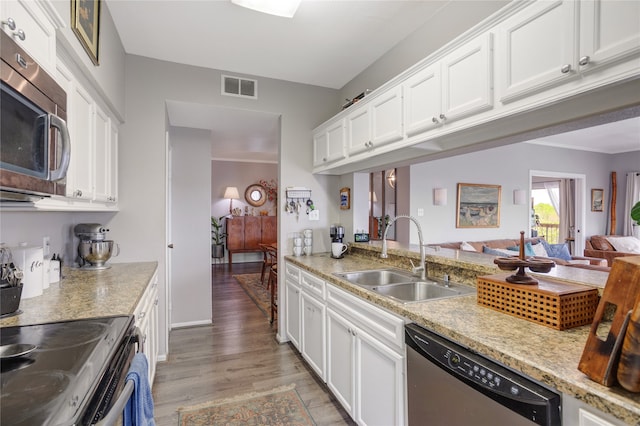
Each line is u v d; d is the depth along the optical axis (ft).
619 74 3.32
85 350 3.37
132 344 4.08
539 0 4.02
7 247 4.99
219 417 6.57
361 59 9.14
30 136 3.18
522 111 4.28
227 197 25.04
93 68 5.78
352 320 6.19
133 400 3.44
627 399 2.36
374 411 5.44
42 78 3.41
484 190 17.33
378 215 17.11
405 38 8.01
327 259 9.55
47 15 3.83
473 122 4.97
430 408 4.13
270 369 8.57
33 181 3.20
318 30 7.68
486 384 3.29
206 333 11.12
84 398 2.53
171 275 11.68
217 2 6.66
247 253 26.86
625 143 18.69
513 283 4.34
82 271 7.38
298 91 10.69
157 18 7.20
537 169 18.90
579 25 3.61
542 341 3.45
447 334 3.89
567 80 3.76
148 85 8.96
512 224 18.19
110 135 7.61
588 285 4.29
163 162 9.04
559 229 23.47
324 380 7.37
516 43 4.33
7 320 4.21
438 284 6.33
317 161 10.48
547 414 2.77
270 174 27.43
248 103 10.04
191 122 11.50
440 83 5.56
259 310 13.79
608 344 2.54
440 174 16.20
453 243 15.61
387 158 8.23
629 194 20.62
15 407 2.38
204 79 9.53
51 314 4.44
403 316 4.71
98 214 8.50
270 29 7.65
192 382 7.89
